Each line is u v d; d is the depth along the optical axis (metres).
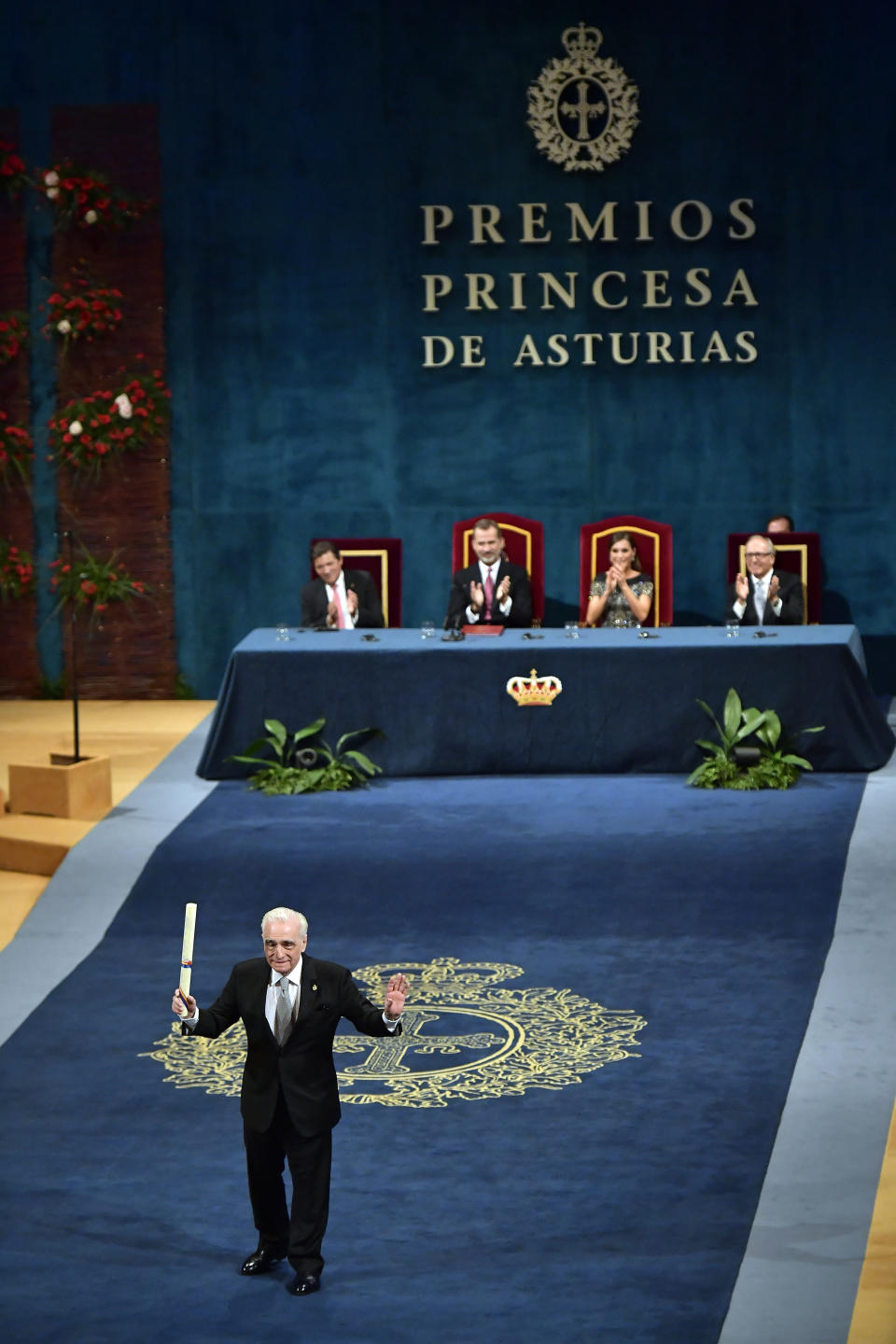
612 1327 11.99
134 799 25.41
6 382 33.53
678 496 32.97
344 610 28.88
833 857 21.83
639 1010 17.89
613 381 32.84
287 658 26.22
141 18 32.53
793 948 19.31
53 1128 15.59
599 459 33.03
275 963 12.76
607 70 32.09
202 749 28.19
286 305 33.03
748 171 32.19
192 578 33.72
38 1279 12.95
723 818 23.55
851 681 25.80
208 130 32.69
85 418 33.06
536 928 20.17
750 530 32.91
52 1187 14.45
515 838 22.98
